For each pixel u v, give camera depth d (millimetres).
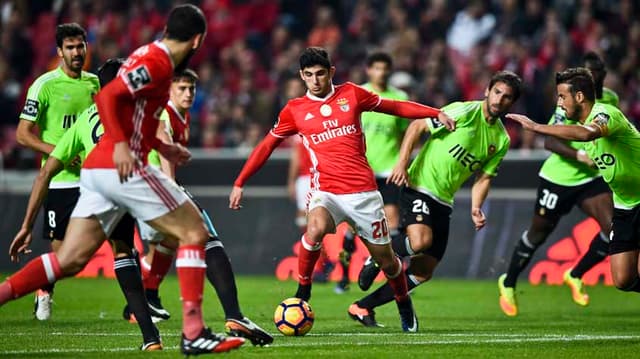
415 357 22688
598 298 40875
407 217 30672
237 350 23469
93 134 24641
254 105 62375
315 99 27141
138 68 20406
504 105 29578
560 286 45938
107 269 48969
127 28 70938
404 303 28641
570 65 60469
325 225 26984
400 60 63250
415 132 30500
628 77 60469
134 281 23859
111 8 72250
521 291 43625
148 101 20875
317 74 26719
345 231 44219
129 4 72625
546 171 36500
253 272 50281
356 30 67750
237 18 72188
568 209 36375
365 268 30328
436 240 30656
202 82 65750
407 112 27141
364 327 29938
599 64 35125
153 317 30625
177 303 37156
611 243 28156
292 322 26859
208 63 67062
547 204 36125
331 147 26969
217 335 20969
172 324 30328
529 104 58719
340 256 41562
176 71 21516
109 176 20891
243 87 64062
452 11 68125
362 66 65688
